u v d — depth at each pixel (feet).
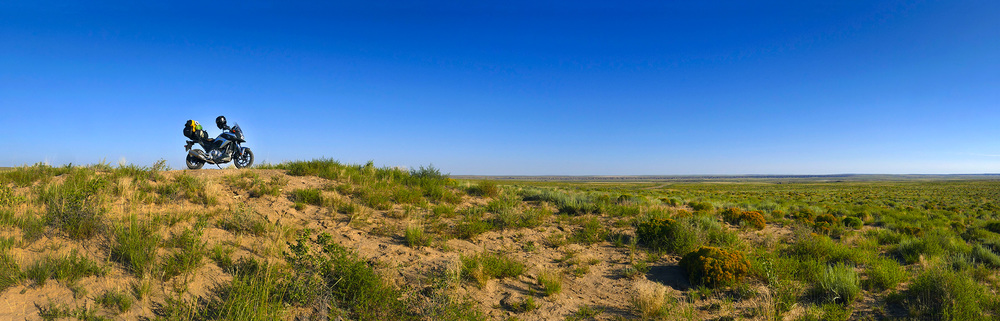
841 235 39.47
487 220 35.35
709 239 33.01
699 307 20.02
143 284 14.94
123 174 29.60
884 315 19.26
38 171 29.48
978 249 31.60
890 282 22.77
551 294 20.44
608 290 22.20
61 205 19.84
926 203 122.01
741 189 281.74
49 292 13.98
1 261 14.58
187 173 33.42
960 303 18.93
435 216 34.32
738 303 20.43
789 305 19.49
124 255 17.19
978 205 119.24
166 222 22.03
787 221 48.34
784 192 220.64
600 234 33.94
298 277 17.22
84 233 18.54
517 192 52.08
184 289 15.60
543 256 27.53
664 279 24.27
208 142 38.06
